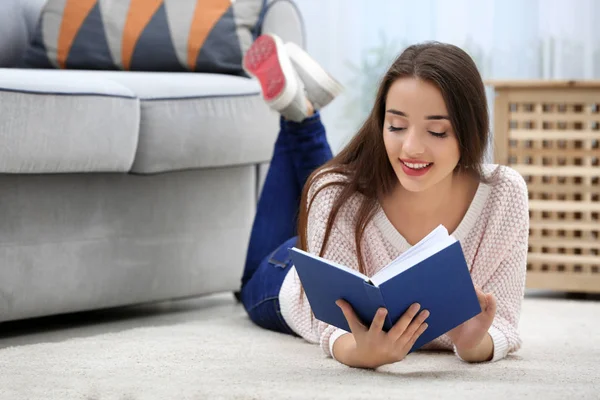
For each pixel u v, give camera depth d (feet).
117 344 6.80
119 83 7.77
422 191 6.05
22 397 5.13
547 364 6.04
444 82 5.41
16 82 6.98
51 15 9.53
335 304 5.48
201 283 8.76
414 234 6.19
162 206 8.38
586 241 9.76
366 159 6.08
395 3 13.02
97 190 7.92
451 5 12.71
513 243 6.22
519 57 12.57
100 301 8.02
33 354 6.41
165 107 7.89
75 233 7.79
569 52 12.39
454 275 5.09
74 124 7.23
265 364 6.01
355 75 13.19
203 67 9.34
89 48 9.35
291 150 8.20
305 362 6.09
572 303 9.46
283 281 7.30
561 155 9.79
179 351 6.51
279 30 9.58
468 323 5.72
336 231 6.19
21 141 6.97
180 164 8.07
